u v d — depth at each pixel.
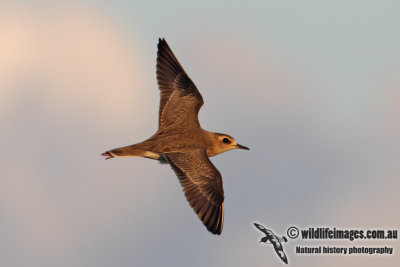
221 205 16.50
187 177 16.78
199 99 19.47
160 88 19.56
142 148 17.33
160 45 19.97
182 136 18.20
